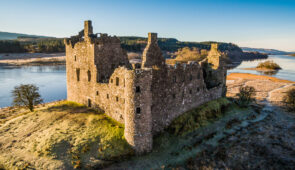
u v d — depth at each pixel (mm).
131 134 34469
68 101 56531
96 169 31188
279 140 41438
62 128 39469
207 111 51406
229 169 31703
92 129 38688
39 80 119125
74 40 53500
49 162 31312
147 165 32844
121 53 51219
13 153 34375
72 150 33312
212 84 61125
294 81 119625
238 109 59469
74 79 53656
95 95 47281
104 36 46531
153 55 43281
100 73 46938
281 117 55375
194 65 49219
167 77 41781
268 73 158625
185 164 33406
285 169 31969
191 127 44938
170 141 40094
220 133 44281
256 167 32531
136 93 33219
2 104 75000
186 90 47875
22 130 41250
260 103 69562
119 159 33219
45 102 77812
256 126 48375
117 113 41469
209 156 35500
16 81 114250
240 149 37750
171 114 44594
